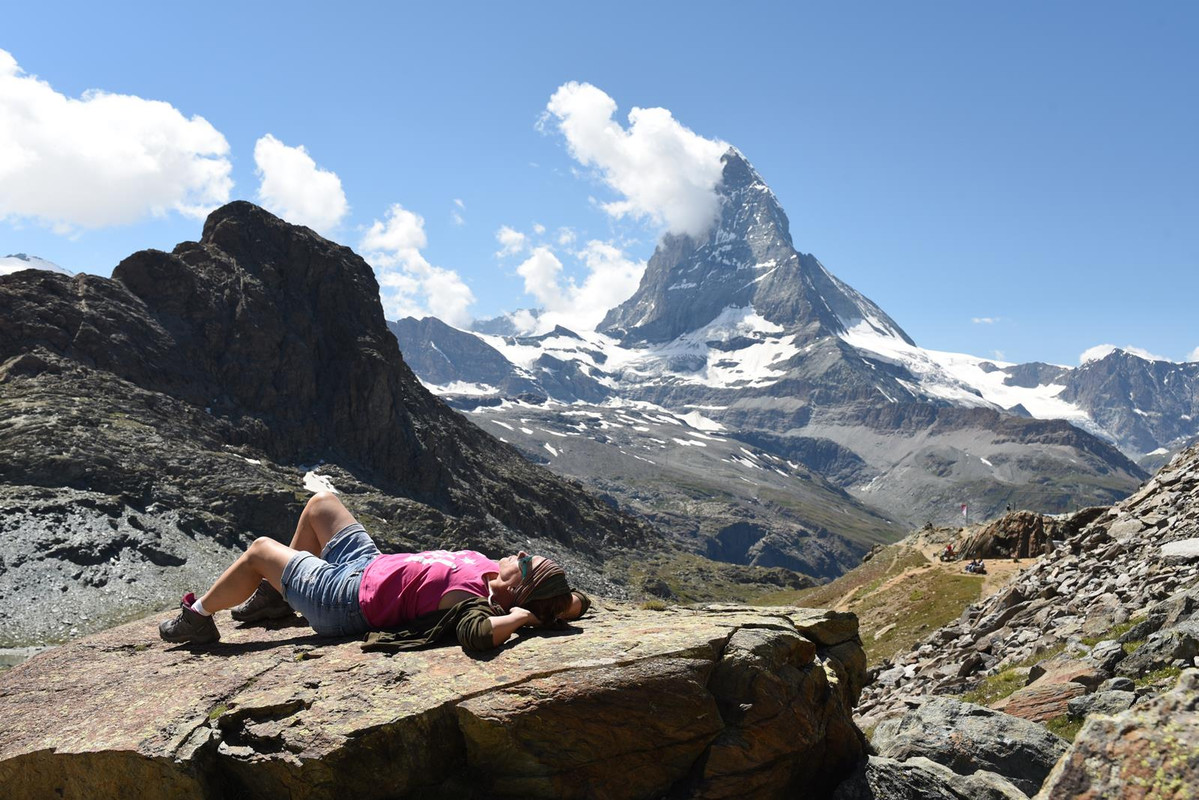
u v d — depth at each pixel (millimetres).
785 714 2541
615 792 2416
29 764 2354
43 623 34438
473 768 2391
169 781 2244
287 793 2283
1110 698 4016
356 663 2625
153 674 2727
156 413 58844
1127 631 5297
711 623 2832
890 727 3637
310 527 3117
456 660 2600
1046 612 7938
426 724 2338
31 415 51656
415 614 2812
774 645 2664
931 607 19359
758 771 2479
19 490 43438
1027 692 4684
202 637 2988
